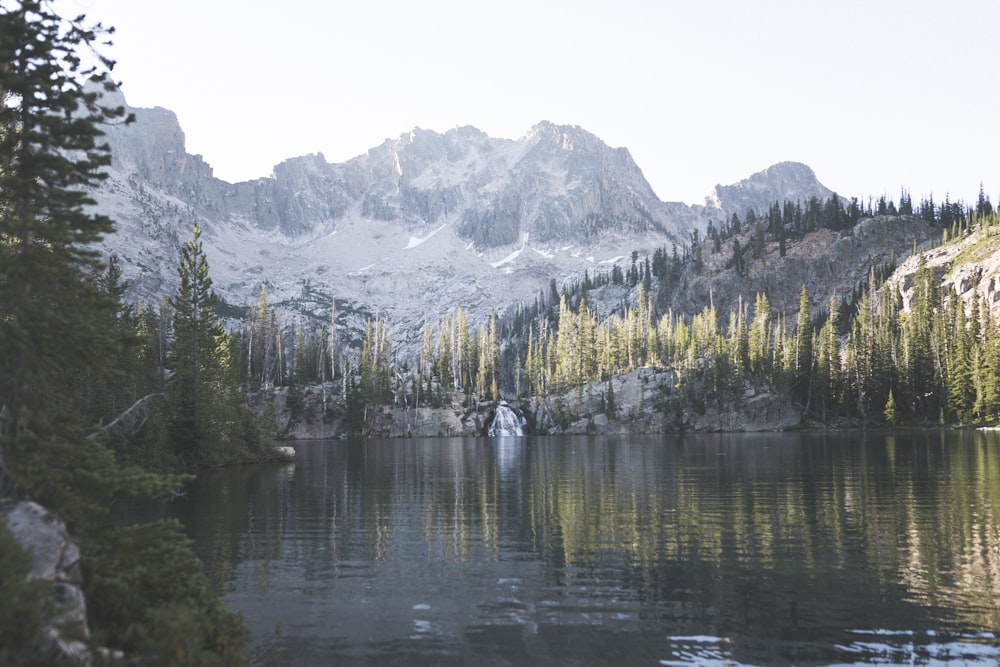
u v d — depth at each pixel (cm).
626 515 3900
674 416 17525
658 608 2186
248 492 5122
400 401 18325
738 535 3266
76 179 1941
